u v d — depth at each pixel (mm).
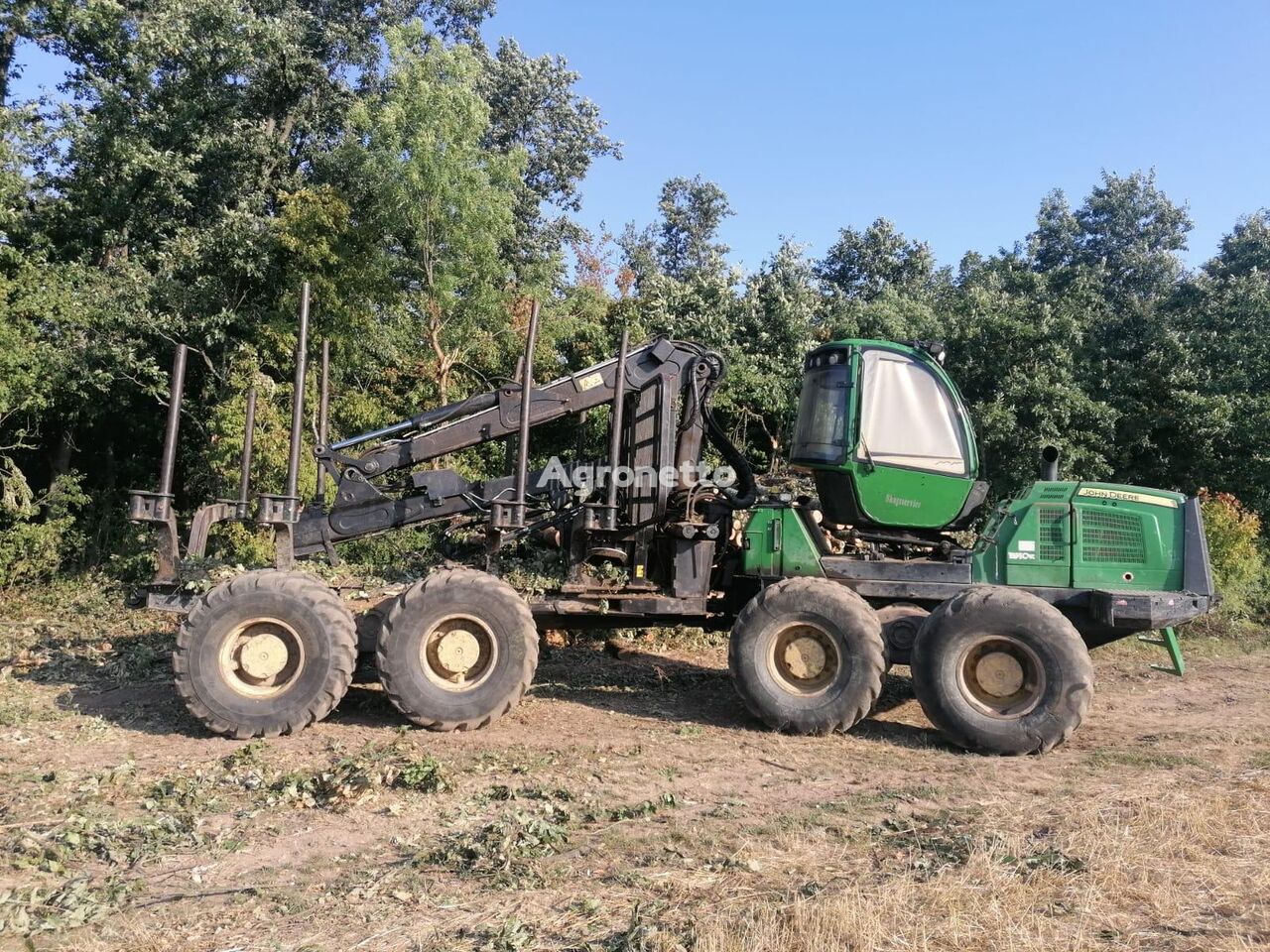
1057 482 7383
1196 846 4453
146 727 6730
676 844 4633
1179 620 6746
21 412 13195
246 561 12125
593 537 7594
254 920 3811
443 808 5172
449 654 6688
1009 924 3609
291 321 14477
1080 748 6605
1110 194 28172
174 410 7172
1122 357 18438
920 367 7293
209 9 17984
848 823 4945
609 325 17562
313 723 6734
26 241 14875
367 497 7551
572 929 3652
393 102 15281
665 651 9688
